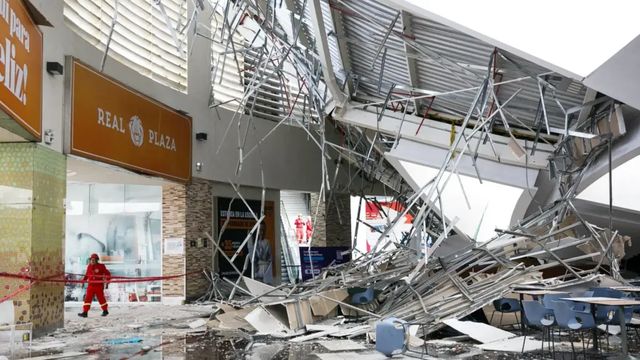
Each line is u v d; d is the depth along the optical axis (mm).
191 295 20875
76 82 14742
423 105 16328
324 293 13602
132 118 17562
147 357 10000
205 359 9695
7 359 9992
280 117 26094
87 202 21469
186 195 20969
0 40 9867
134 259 21125
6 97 10273
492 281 12820
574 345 9961
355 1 12891
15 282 12492
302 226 31172
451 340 10836
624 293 10461
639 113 12508
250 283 14625
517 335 11164
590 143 13352
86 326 14547
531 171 16094
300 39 14992
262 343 11297
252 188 24891
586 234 16484
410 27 12703
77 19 16125
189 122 21188
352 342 10992
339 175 28859
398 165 17891
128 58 18797
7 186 12766
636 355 8820
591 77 8727
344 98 16438
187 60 21438
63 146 14359
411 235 17625
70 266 21328
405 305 12914
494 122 15102
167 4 20609
